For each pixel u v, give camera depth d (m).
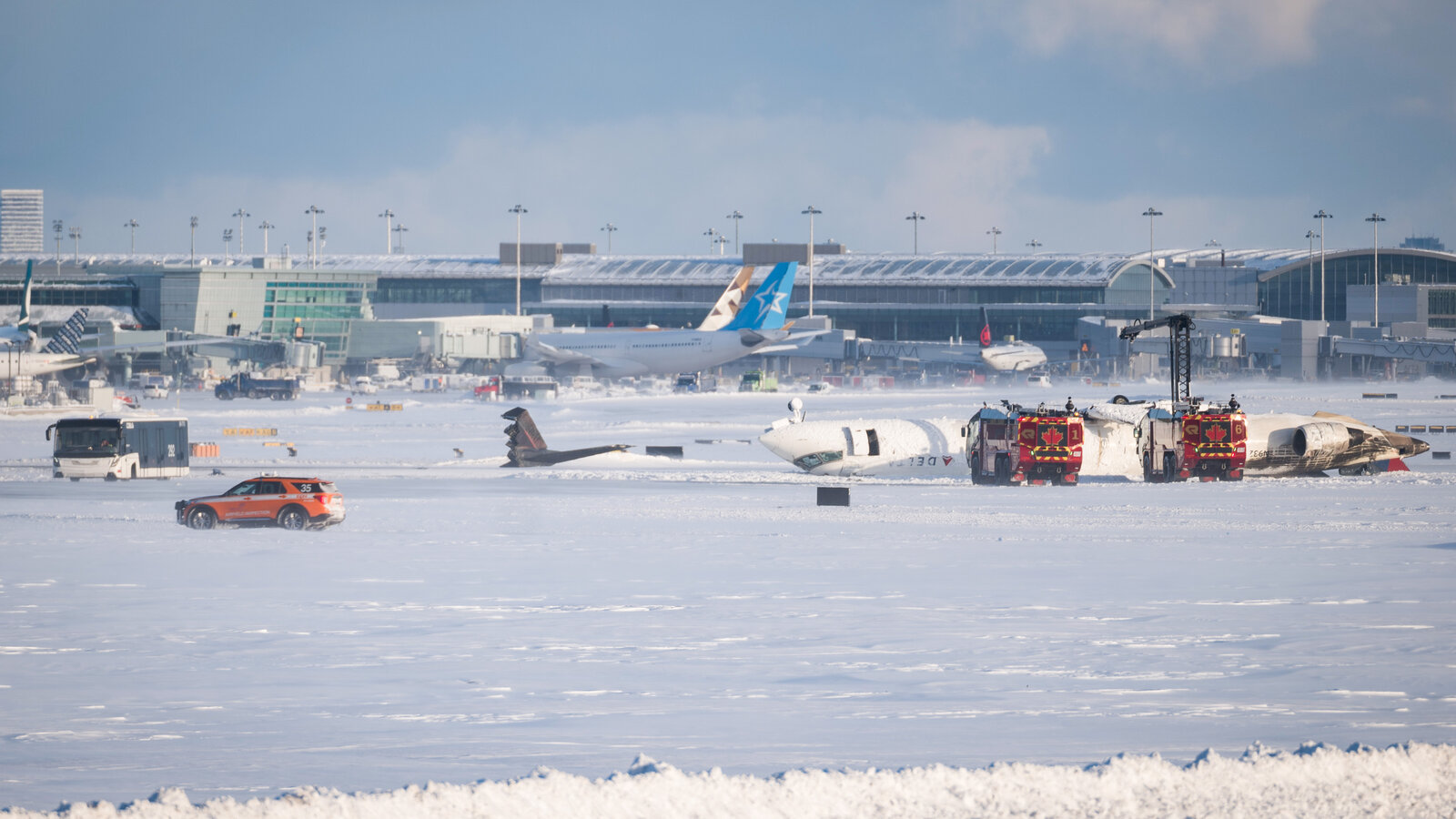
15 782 47.97
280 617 93.62
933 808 40.69
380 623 90.81
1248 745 53.97
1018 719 60.25
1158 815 40.06
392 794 40.19
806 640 83.69
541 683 70.00
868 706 63.66
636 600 101.69
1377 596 100.88
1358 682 68.81
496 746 54.69
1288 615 92.06
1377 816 40.12
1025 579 112.56
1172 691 67.12
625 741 55.78
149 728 58.94
